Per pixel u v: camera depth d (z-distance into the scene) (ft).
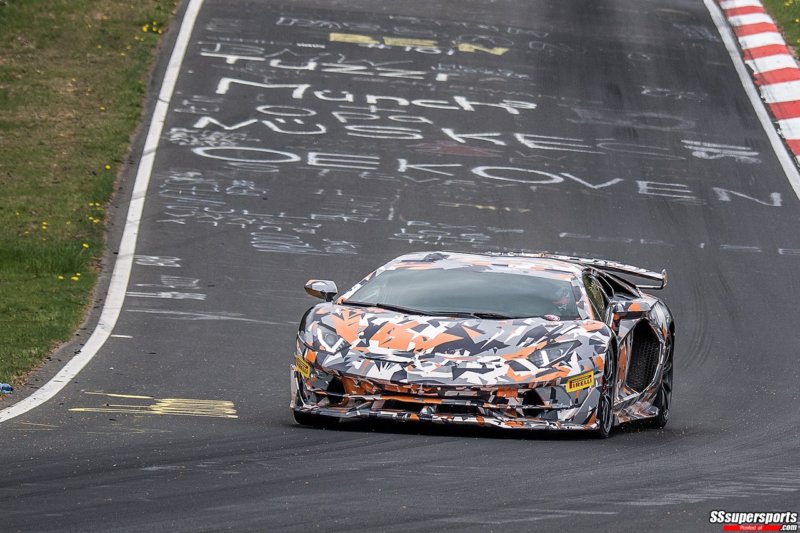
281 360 145.48
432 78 343.05
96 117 295.69
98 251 208.95
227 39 364.38
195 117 300.61
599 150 294.05
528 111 320.91
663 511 70.64
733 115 327.67
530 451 90.99
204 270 199.11
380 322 101.76
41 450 88.38
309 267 204.74
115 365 135.44
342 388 97.60
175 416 107.55
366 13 399.85
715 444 101.09
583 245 227.81
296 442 93.25
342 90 328.70
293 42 365.81
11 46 342.23
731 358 160.15
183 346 150.20
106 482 76.54
